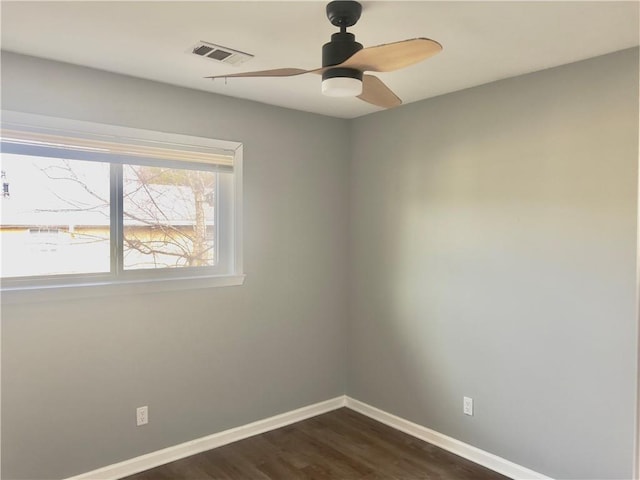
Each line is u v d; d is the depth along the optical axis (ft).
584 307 8.38
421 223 11.10
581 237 8.38
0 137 7.93
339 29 6.91
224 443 10.79
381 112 11.99
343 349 13.08
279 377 11.76
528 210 9.11
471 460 10.12
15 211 8.25
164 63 8.46
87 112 8.75
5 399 8.11
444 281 10.64
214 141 10.41
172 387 9.98
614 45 7.60
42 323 8.41
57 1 6.09
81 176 8.91
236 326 10.94
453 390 10.50
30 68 8.14
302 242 12.09
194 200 10.44
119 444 9.32
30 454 8.36
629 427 7.88
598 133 8.13
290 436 11.25
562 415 8.70
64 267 8.77
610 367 8.08
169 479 9.29
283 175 11.64
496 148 9.59
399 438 11.19
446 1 6.02
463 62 8.39
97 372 9.02
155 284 9.57
